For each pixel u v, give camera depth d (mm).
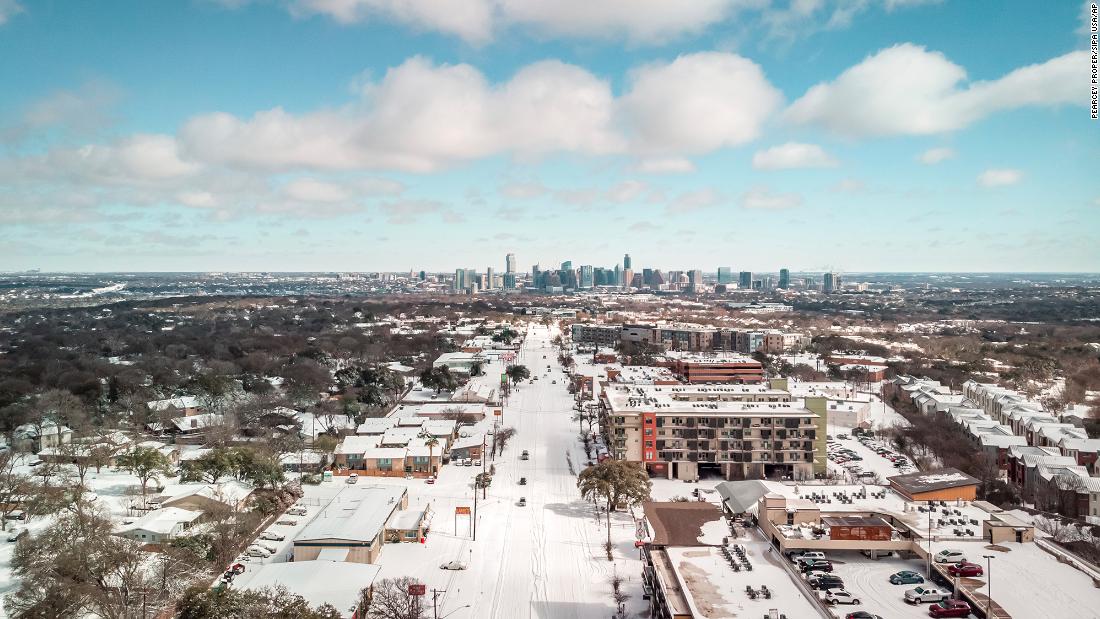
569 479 193875
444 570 132125
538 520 160125
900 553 111062
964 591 93938
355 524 142000
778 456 191000
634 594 121938
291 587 114625
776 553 109312
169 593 113875
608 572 131250
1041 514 163375
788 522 116312
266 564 126625
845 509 122875
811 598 94125
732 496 138500
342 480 191750
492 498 176625
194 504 153750
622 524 157500
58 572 108562
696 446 192375
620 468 160250
